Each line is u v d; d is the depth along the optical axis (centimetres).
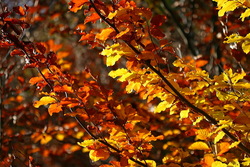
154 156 475
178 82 262
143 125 462
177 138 450
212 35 498
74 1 210
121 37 214
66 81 256
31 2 642
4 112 558
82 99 246
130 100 498
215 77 236
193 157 368
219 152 263
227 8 227
